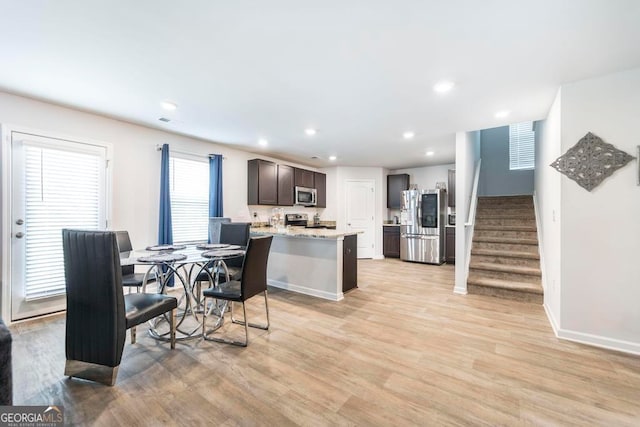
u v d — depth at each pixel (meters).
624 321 2.29
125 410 1.60
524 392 1.77
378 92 2.59
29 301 2.86
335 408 1.62
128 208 3.56
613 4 1.46
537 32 1.70
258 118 3.33
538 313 3.13
